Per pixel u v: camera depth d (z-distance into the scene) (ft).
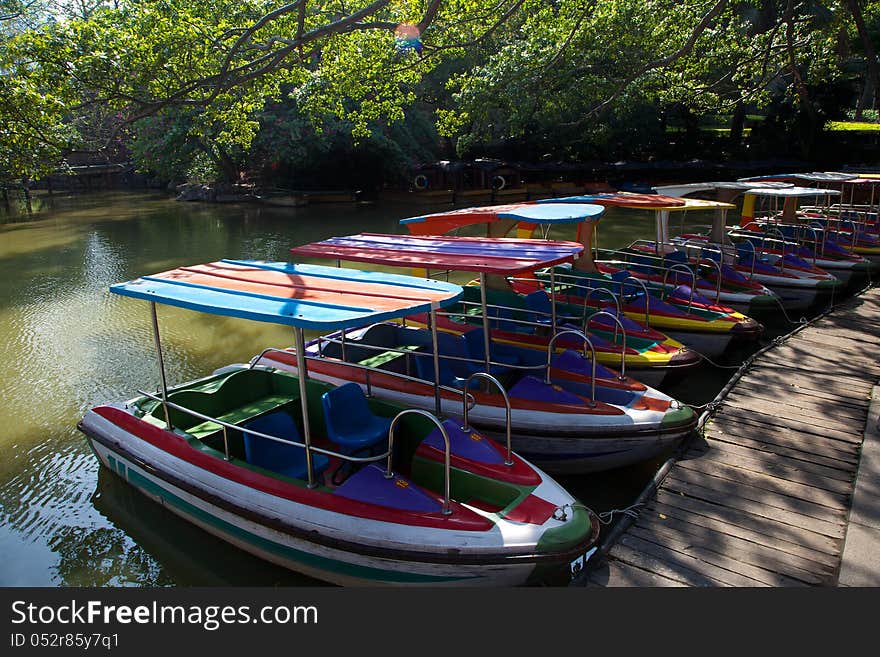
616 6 54.80
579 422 21.21
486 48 92.12
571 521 15.75
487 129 79.51
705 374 31.63
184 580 18.25
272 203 96.78
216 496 17.57
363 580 16.08
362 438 18.30
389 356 25.27
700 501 18.60
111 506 21.62
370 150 96.32
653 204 36.50
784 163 100.48
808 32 63.41
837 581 15.03
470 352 24.68
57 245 66.95
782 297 41.50
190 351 35.22
